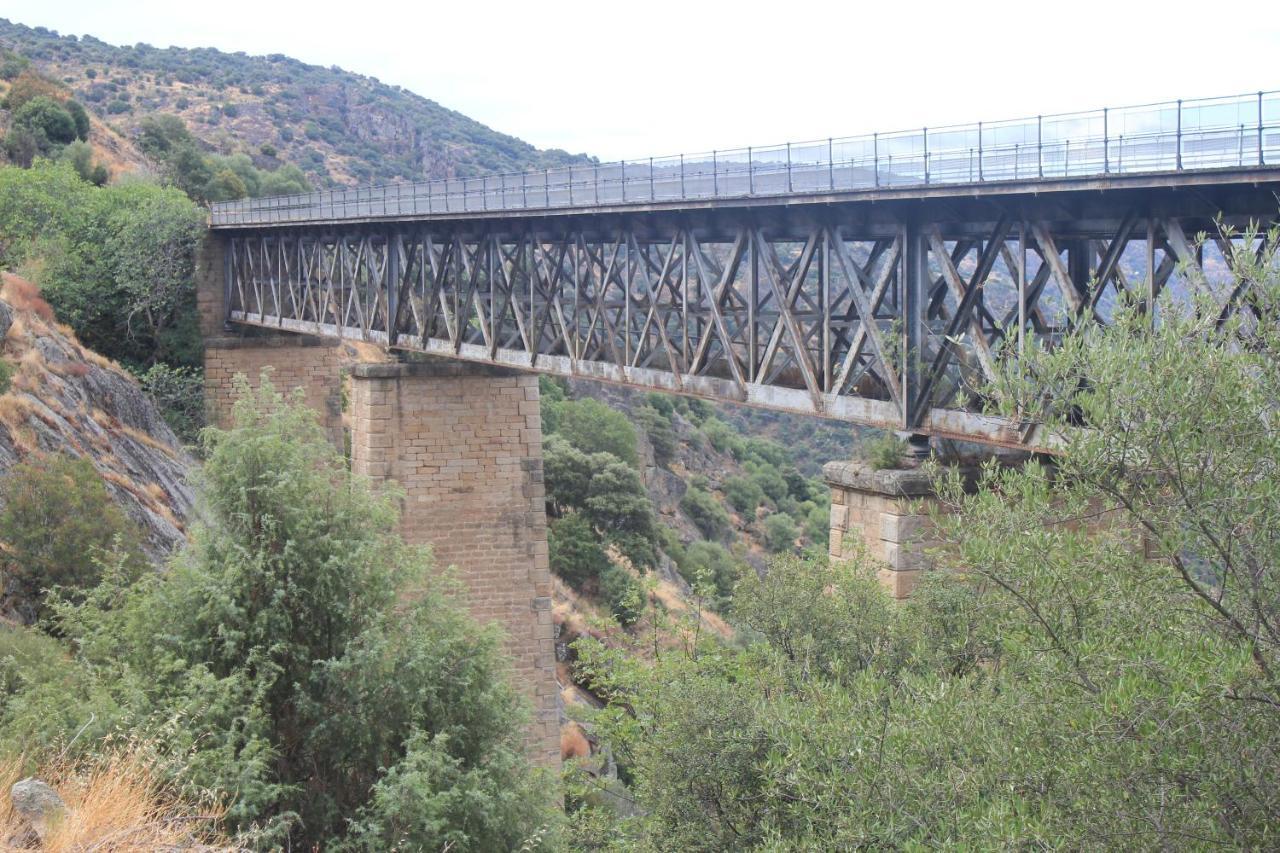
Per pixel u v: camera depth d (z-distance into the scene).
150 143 104.56
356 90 197.50
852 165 20.23
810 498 108.12
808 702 14.23
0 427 28.55
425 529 34.78
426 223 35.03
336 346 57.38
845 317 21.52
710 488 97.00
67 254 56.59
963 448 20.47
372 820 14.98
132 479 35.25
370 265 39.75
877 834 11.46
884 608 16.38
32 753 12.27
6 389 30.83
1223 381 9.74
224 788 13.08
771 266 22.34
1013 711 11.18
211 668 16.08
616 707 19.59
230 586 16.31
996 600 12.00
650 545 67.56
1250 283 10.12
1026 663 11.26
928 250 19.56
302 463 17.69
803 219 21.55
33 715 13.39
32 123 85.19
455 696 17.08
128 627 16.16
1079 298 16.41
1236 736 9.59
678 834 14.20
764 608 16.75
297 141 165.00
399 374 34.78
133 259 56.12
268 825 13.33
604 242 28.23
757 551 90.81
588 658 20.25
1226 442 9.74
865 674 13.95
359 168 164.88
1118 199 16.16
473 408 35.34
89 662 15.77
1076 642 10.54
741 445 109.38
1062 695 10.59
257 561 16.53
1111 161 15.91
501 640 18.53
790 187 21.59
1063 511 10.84
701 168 23.91
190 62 189.88
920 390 19.11
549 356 29.83
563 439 71.50
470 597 35.09
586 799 23.84
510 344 33.47
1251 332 10.23
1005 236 17.94
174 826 10.93
